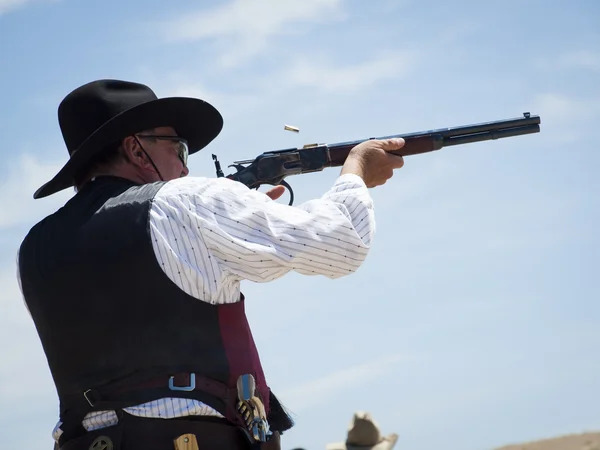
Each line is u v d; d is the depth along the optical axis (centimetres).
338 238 411
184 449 392
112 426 398
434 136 532
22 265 429
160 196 407
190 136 466
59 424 420
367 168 463
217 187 410
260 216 405
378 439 1117
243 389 405
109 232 407
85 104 448
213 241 402
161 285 399
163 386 397
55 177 445
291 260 405
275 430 445
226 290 409
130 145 441
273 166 521
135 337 400
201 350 402
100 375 404
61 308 412
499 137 543
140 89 461
